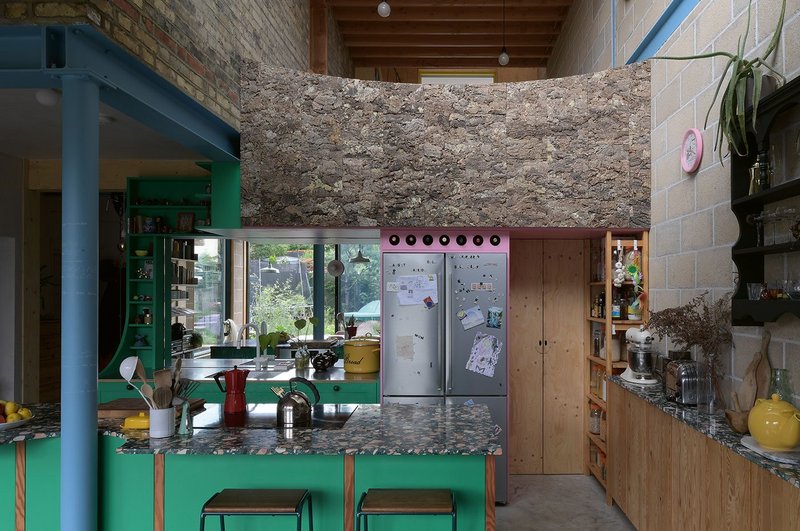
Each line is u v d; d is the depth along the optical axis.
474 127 4.77
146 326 5.60
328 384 4.92
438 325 4.82
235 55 4.62
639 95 4.59
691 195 3.77
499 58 7.74
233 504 2.60
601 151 4.65
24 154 5.46
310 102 4.76
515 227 4.72
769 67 2.75
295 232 5.08
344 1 7.12
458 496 2.89
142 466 2.95
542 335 5.39
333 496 2.91
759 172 2.76
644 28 4.55
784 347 2.74
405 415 3.41
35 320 5.70
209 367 5.83
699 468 2.89
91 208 2.86
